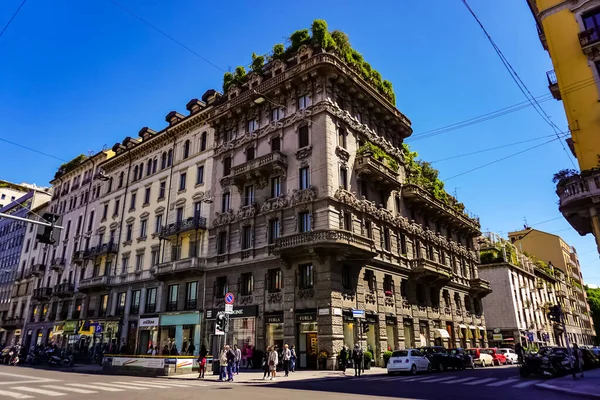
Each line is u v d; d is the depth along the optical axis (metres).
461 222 45.91
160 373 21.98
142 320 37.06
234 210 33.28
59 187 59.59
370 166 30.92
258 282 29.66
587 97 18.77
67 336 45.78
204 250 34.34
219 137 37.09
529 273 61.09
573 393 13.05
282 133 31.89
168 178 40.78
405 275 34.19
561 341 68.94
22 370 25.31
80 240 49.91
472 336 43.41
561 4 20.45
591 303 99.12
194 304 33.53
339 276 26.69
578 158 18.38
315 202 28.02
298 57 32.50
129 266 41.22
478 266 55.78
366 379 19.48
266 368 20.88
